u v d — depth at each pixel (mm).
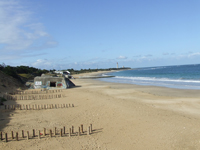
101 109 19250
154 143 11227
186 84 42656
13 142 11625
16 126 14703
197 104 21312
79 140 11859
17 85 44125
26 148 10805
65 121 15938
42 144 11312
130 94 29766
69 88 41719
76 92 33625
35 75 76000
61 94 32031
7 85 39188
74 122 15609
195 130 12734
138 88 37938
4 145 11195
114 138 12109
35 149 10672
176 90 33375
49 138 12203
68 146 11008
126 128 13719
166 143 11148
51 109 20438
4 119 16594
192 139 11453
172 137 11844
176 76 70000
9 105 22531
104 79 74500
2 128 14227
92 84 51000
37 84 42812
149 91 33031
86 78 84000
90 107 20438
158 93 30531
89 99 25062
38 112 19156
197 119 15461
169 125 13844
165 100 24000
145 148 10688
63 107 21297
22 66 80562
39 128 14234
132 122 14891
